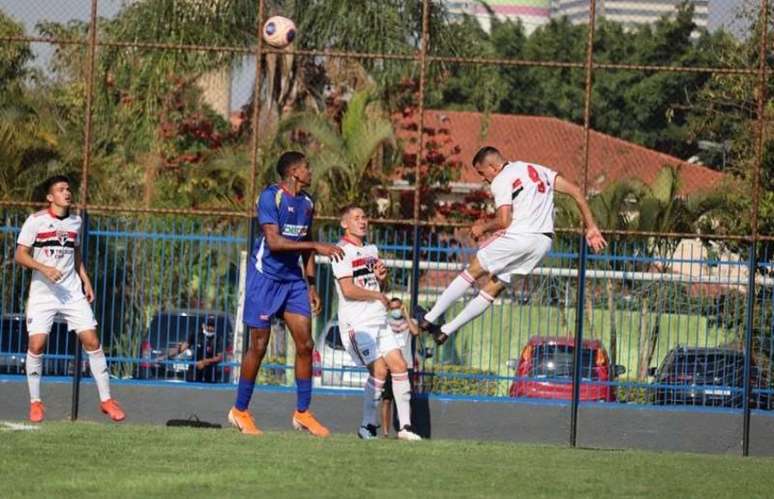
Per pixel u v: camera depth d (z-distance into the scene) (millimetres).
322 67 61875
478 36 65750
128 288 39719
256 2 60219
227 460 25688
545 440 38656
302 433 35031
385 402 37656
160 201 52000
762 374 39406
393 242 40000
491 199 56906
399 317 33625
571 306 39531
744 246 40188
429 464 26312
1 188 46469
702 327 39406
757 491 24750
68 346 39688
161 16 58906
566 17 116625
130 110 58719
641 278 39500
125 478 22781
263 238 32375
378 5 61281
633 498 22766
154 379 39625
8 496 20625
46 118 51062
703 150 92812
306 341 32781
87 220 39000
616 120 110938
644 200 48969
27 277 40312
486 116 66875
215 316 39688
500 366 39500
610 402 39000
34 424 33188
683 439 38625
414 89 60906
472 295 39344
